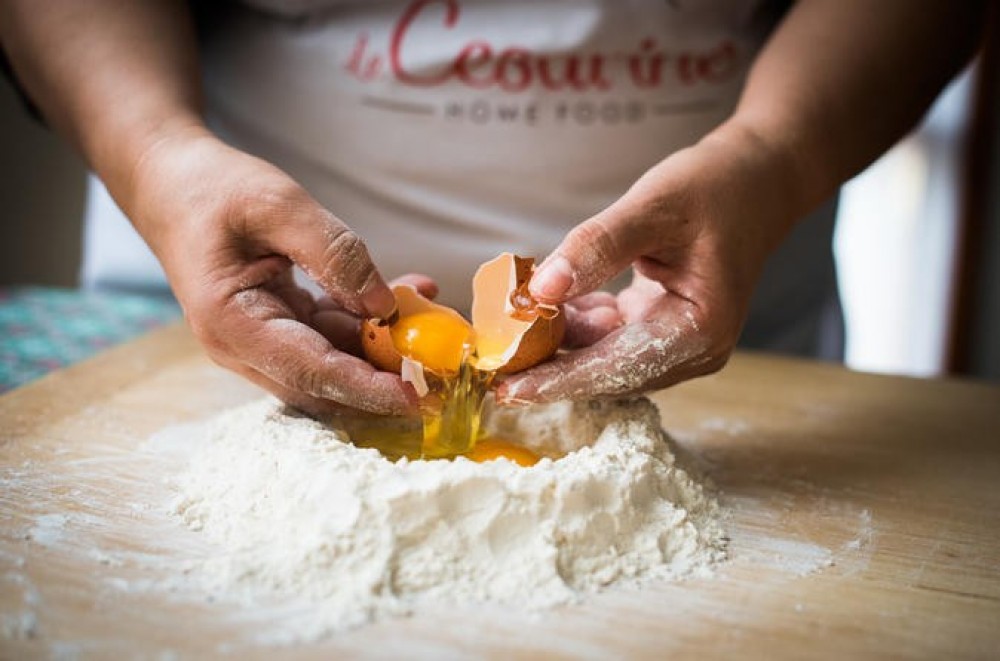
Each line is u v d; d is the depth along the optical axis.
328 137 0.56
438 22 0.54
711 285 0.40
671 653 0.32
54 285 0.92
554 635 0.32
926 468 0.46
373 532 0.34
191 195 0.40
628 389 0.40
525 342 0.39
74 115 0.46
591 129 0.56
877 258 1.19
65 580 0.34
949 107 1.11
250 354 0.39
